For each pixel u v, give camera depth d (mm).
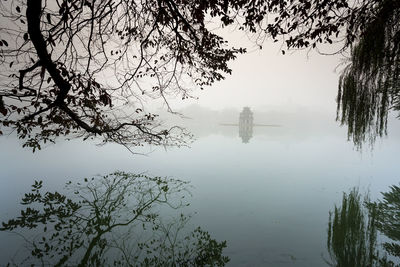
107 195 10188
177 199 10016
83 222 7527
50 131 6246
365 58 9023
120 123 7469
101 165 16281
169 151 23969
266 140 41375
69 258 5555
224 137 45219
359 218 8500
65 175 13258
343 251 6129
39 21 3537
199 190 11336
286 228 7453
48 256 5598
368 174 15656
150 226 7426
